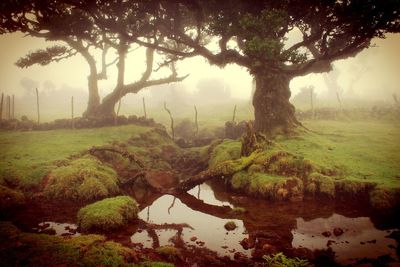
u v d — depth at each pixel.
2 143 17.72
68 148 16.11
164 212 10.59
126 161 16.02
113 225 8.59
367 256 6.96
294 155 13.16
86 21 17.16
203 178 12.87
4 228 6.87
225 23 14.91
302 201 11.16
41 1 14.41
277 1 14.34
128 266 5.70
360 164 13.03
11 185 11.42
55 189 11.04
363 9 12.62
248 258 6.96
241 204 11.16
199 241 8.02
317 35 15.11
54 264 5.47
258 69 16.56
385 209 9.78
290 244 7.76
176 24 17.47
